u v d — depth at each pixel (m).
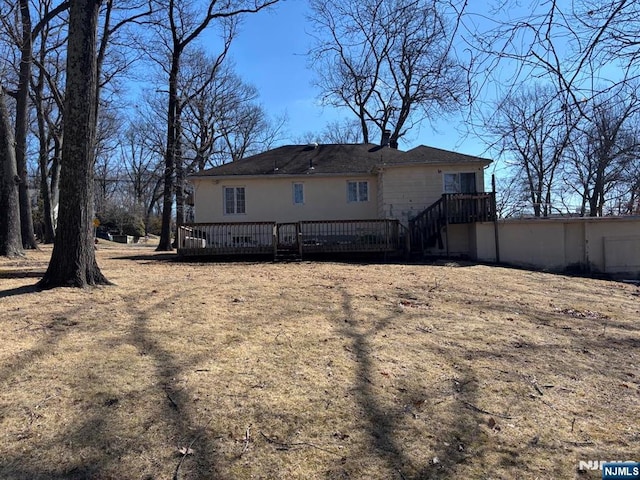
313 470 2.96
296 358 4.82
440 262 15.61
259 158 21.53
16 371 4.14
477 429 3.54
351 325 6.17
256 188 19.48
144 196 60.94
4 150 13.07
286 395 3.96
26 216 19.55
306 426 3.48
